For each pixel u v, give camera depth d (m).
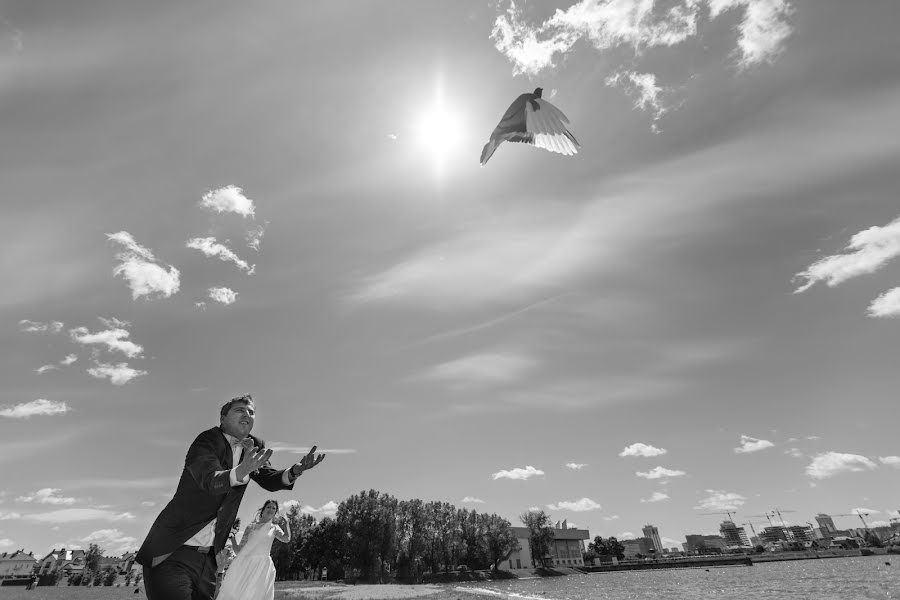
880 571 68.12
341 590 44.62
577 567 171.25
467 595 36.25
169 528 3.15
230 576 6.30
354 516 91.25
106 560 115.56
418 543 99.62
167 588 3.08
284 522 7.05
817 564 124.88
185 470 3.16
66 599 35.91
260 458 2.93
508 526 118.94
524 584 83.75
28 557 142.88
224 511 3.41
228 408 3.63
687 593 46.75
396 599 32.00
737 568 136.50
